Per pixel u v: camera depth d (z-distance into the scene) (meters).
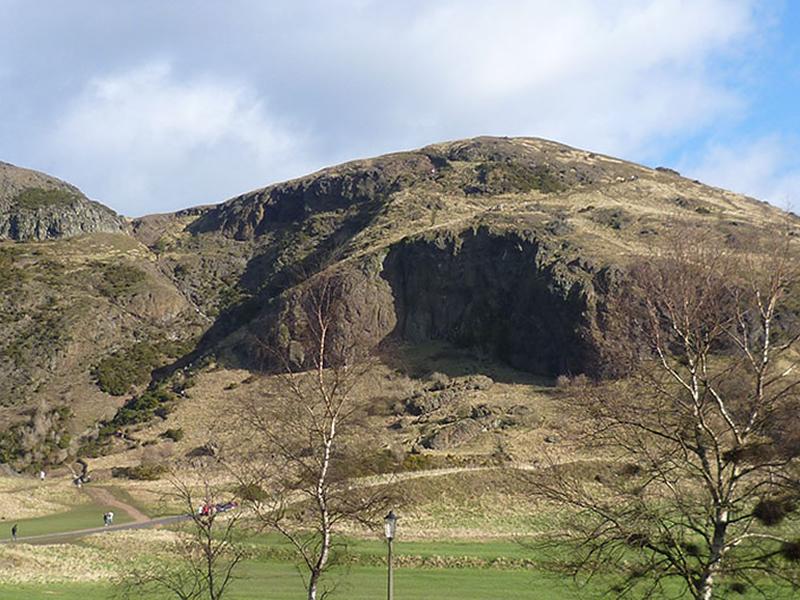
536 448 55.78
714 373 16.64
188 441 75.56
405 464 53.22
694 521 15.66
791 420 15.05
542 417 64.38
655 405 16.09
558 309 80.25
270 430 21.64
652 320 16.52
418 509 44.94
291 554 31.67
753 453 14.84
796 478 14.45
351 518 21.34
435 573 31.45
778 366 16.30
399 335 95.69
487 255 94.38
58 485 66.12
